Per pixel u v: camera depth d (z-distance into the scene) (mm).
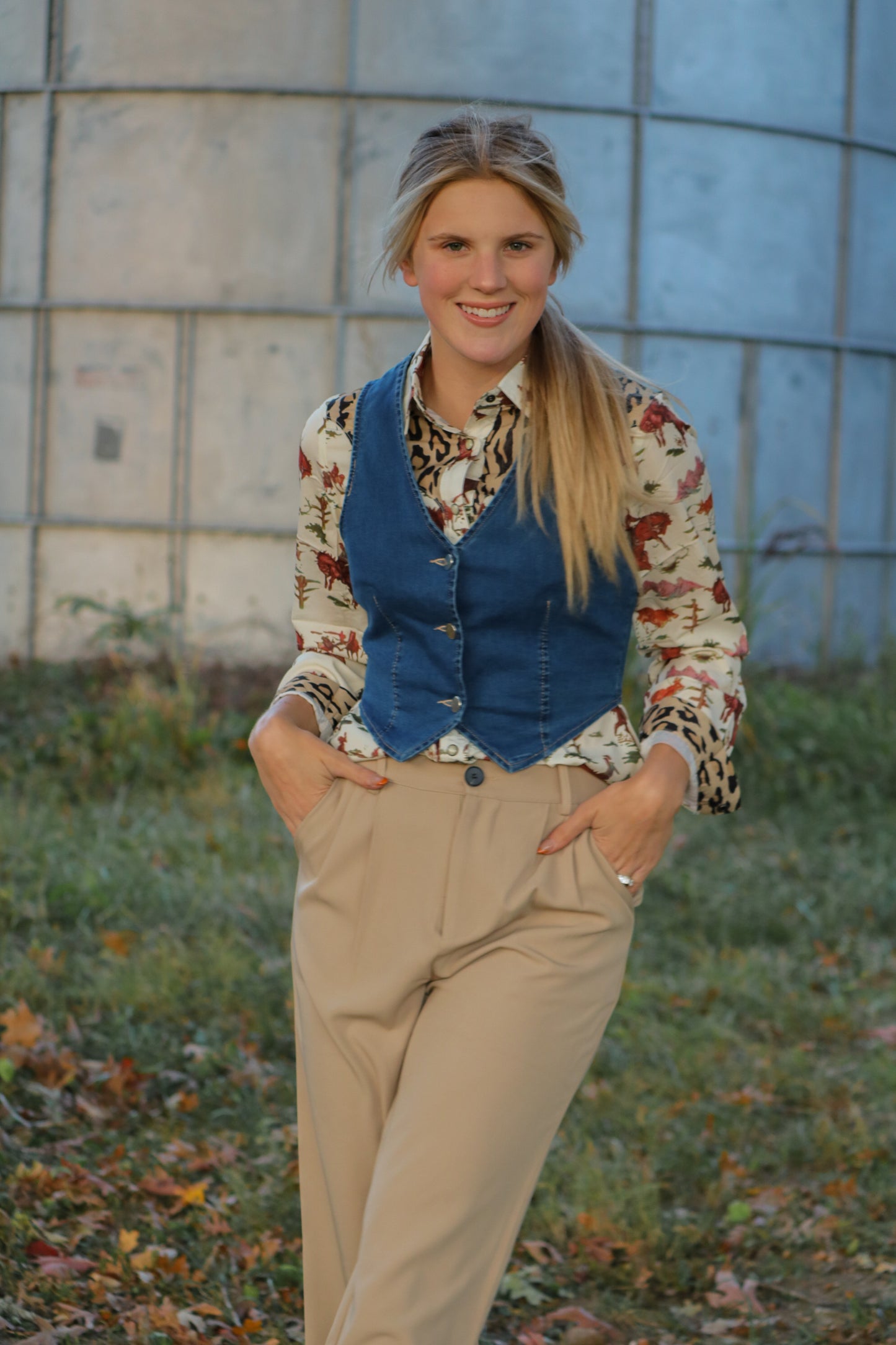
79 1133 4180
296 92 10977
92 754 8805
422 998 2285
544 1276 3777
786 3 11773
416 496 2275
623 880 2260
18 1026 4688
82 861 6723
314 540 2557
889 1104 4809
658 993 5723
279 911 6316
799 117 11977
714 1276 3797
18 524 11453
